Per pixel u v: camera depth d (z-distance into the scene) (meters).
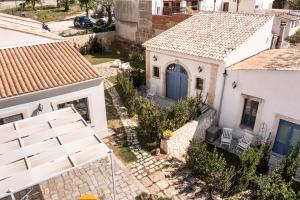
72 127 10.45
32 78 12.83
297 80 12.38
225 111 15.81
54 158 8.74
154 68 19.50
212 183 11.15
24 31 15.02
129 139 14.86
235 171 12.05
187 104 15.07
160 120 14.05
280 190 10.07
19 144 9.43
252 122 14.97
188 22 20.22
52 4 61.56
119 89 20.56
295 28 34.69
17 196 10.82
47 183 11.46
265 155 12.78
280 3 53.22
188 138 14.37
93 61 29.47
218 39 16.89
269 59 15.72
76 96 13.38
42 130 10.24
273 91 13.34
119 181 11.59
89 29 38.66
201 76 16.39
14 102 11.86
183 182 11.61
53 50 15.39
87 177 11.82
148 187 11.30
